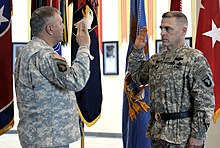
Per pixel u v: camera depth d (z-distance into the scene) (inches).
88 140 228.4
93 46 121.8
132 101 123.0
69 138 80.7
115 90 235.3
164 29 84.5
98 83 123.4
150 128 87.7
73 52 118.3
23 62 79.7
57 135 79.3
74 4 119.8
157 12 214.8
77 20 118.7
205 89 79.8
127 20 227.8
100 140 227.8
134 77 97.1
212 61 110.7
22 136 81.1
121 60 231.9
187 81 81.6
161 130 83.4
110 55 234.5
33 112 79.5
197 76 80.1
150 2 214.4
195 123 80.0
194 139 80.0
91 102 122.0
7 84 110.2
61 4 126.3
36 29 81.3
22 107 81.1
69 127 81.0
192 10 193.8
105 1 232.7
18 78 81.1
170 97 82.7
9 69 110.5
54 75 77.2
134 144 123.5
